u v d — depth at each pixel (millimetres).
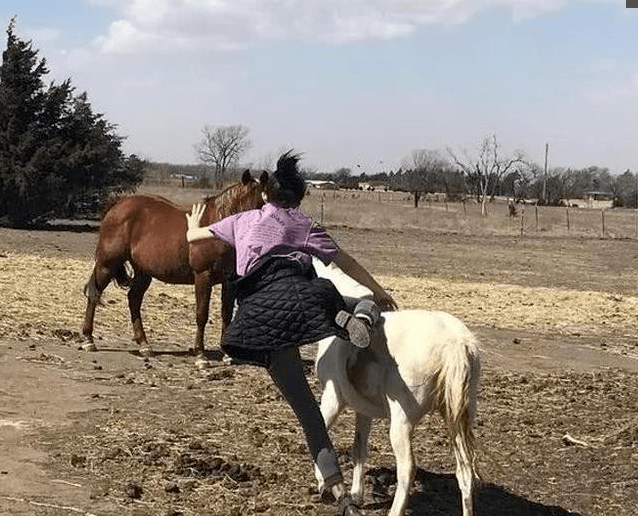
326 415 5977
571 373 12352
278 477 7016
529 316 17750
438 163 130750
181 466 7086
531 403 10273
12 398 9078
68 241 31969
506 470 7750
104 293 16641
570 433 9008
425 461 7789
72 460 7117
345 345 5777
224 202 10891
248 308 5484
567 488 7395
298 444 7891
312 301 5457
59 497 6383
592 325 17203
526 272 28812
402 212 61562
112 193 43281
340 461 7578
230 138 111312
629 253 39281
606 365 13203
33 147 39062
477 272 27812
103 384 9945
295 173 5773
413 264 29344
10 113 38906
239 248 5695
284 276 5551
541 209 81312
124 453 7445
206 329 14156
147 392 9680
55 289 16750
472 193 110000
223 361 11344
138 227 11648
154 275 11562
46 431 7996
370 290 5988
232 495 6613
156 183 98812
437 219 57156
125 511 6188
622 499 7199
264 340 5402
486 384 11164
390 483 7098
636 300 21656
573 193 127312
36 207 38969
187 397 9539
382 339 5613
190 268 11305
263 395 9734
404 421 5527
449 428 5402
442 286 21719
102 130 41062
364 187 134750
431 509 6609
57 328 13141
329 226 49625
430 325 5574
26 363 10648
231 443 7930
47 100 39594
